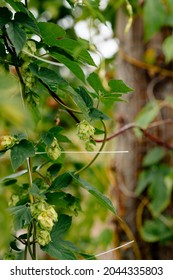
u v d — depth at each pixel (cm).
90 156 152
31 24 76
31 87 80
